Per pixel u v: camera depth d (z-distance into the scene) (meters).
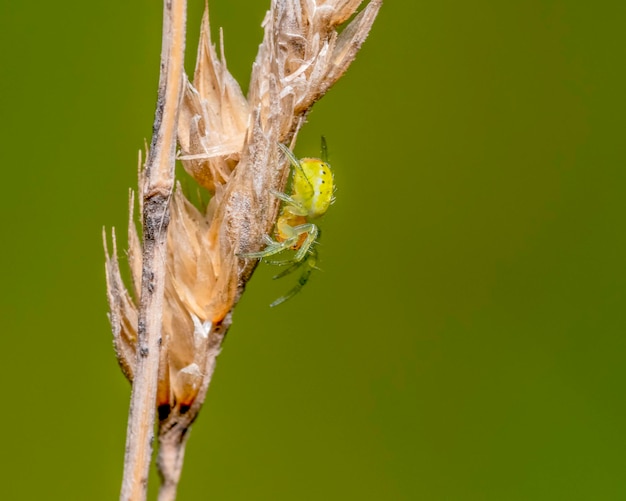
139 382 0.15
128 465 0.15
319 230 0.17
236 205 0.15
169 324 0.15
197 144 0.16
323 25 0.16
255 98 0.16
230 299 0.15
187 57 0.16
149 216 0.15
